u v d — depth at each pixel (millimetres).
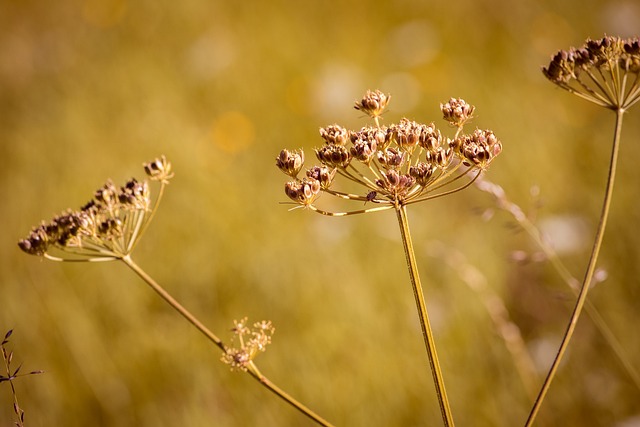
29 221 1155
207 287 959
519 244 927
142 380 849
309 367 826
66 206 1193
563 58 618
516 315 849
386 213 1037
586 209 963
